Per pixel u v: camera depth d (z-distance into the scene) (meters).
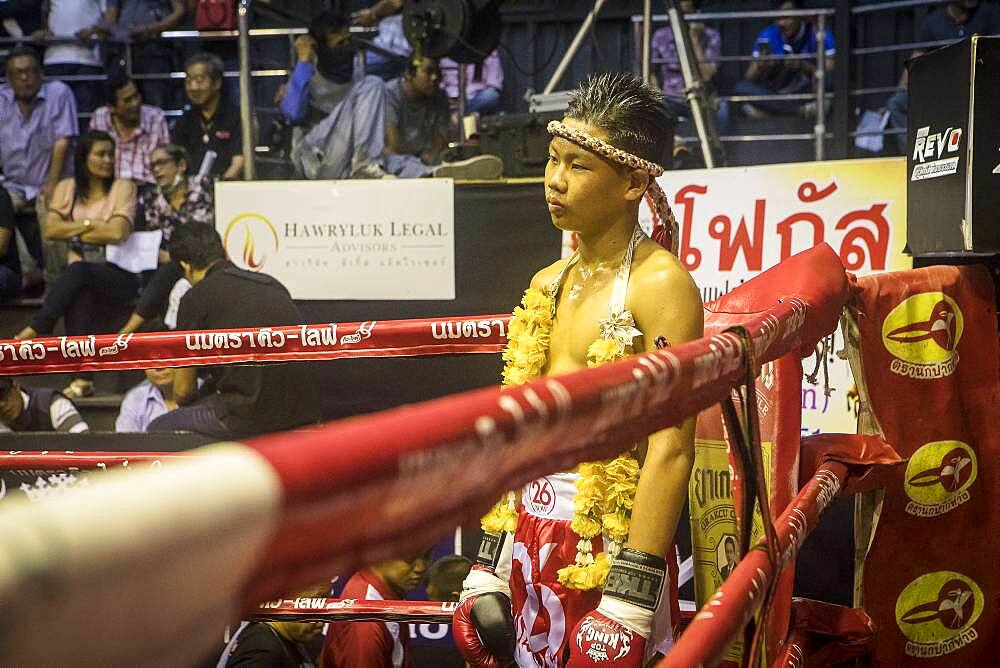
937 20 5.75
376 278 3.61
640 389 0.77
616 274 1.52
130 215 5.09
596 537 1.45
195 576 0.31
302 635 2.76
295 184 3.63
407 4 4.59
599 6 4.41
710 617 0.96
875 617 2.07
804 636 1.88
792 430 1.76
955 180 2.15
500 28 4.65
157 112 5.36
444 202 3.55
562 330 1.57
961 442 2.12
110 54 5.96
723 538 1.83
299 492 0.36
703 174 3.22
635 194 1.51
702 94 4.38
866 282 2.07
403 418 0.47
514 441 0.56
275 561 0.36
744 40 6.71
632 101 1.50
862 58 6.55
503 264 3.53
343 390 3.60
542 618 1.50
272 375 3.59
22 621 0.25
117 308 4.90
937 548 2.10
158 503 0.29
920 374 2.10
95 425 4.59
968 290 2.15
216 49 6.37
